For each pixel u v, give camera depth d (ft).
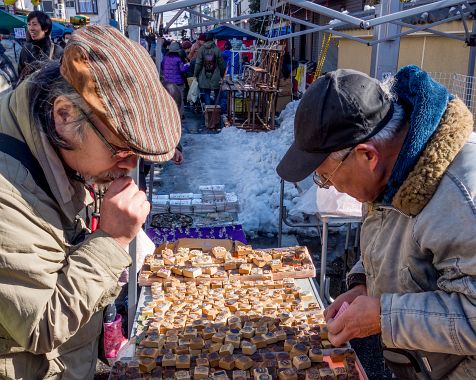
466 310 3.51
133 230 3.58
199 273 7.61
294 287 7.32
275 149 23.36
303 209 9.29
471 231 3.43
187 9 15.87
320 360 5.54
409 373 4.72
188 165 21.91
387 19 10.76
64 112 3.25
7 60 14.42
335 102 3.75
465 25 14.39
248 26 62.90
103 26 3.46
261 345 5.89
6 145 3.33
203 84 34.47
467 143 3.72
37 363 3.78
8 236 3.09
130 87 3.18
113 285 3.50
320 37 42.45
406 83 4.00
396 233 4.24
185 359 5.57
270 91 28.58
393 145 3.86
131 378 5.32
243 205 16.29
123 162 3.55
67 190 3.52
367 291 5.10
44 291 3.23
